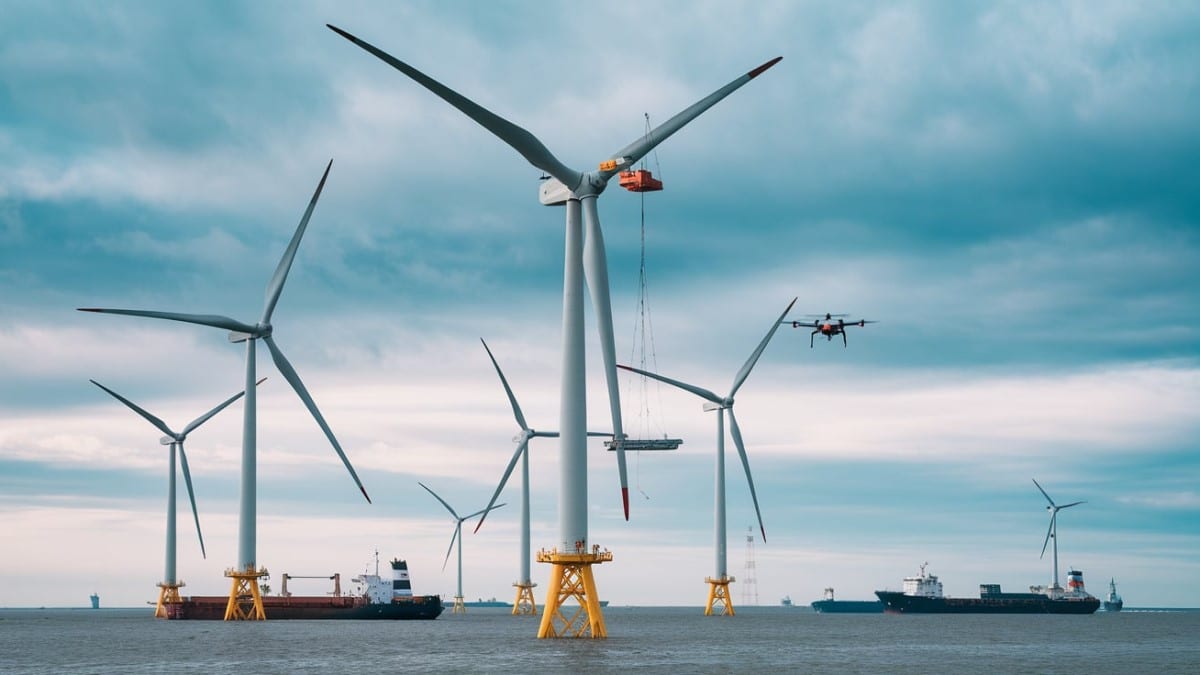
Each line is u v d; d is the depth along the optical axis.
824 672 101.00
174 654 122.00
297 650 125.19
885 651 133.00
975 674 102.25
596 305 106.00
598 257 105.75
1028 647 145.88
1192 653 135.50
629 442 144.50
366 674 95.88
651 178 130.12
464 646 126.75
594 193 105.94
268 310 164.25
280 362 161.75
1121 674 104.56
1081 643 156.88
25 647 140.25
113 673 101.56
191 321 154.25
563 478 103.56
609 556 103.44
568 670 97.12
